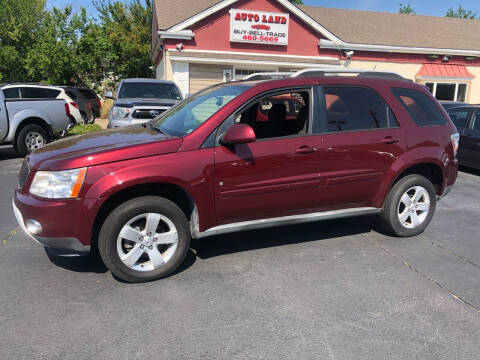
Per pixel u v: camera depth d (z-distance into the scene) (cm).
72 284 350
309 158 391
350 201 428
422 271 385
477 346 274
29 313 304
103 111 2072
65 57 1841
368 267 391
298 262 399
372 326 294
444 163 465
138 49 2270
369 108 428
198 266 388
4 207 560
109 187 322
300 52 1598
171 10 1645
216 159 357
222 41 1504
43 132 968
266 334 283
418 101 462
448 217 558
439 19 2166
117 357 257
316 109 400
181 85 1492
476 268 394
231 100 375
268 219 395
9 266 381
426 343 276
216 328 289
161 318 300
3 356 256
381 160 427
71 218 322
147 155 337
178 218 355
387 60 1731
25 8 2166
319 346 271
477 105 888
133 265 348
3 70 1930
